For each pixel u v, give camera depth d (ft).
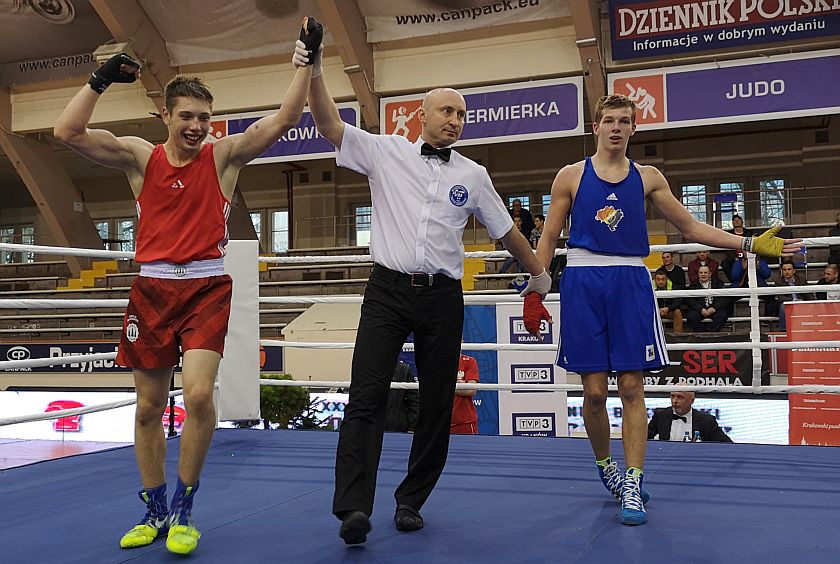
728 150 41.68
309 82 6.12
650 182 7.55
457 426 14.17
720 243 7.50
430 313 6.59
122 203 53.93
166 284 6.11
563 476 8.78
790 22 26.66
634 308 7.11
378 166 6.72
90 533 6.64
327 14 29.66
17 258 56.34
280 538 6.36
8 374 29.09
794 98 26.81
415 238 6.51
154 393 6.31
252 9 31.76
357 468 6.17
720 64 27.55
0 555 5.97
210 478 8.99
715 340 20.70
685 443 10.75
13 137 37.81
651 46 28.22
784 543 5.97
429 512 7.19
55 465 10.07
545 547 5.97
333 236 47.26
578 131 29.45
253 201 50.06
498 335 16.08
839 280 25.46
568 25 29.68
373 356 6.49
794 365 13.75
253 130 6.28
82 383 28.12
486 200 6.85
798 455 9.81
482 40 30.76
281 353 23.43
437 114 6.63
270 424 16.30
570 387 10.63
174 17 32.58
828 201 39.47
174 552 5.90
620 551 5.81
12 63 35.91
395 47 31.76
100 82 5.76
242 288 12.25
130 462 10.29
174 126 5.98
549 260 7.52
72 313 39.37
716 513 6.98
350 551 5.95
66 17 32.94
